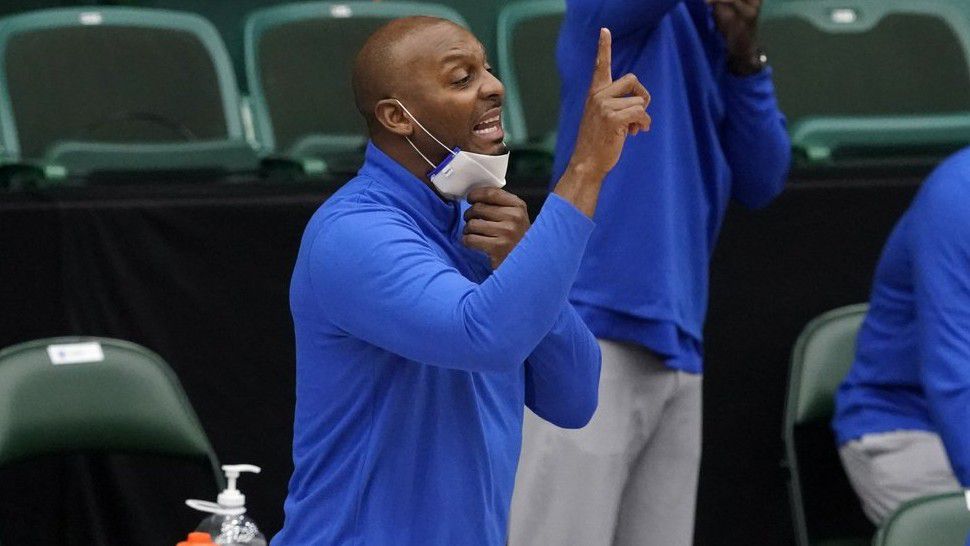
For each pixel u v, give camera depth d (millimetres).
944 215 10570
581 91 10164
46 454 11031
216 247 12219
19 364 11008
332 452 6762
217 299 12219
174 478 12219
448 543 6656
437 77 6664
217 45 15984
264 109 16000
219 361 12234
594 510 10297
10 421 10844
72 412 11062
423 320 6215
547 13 16859
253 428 12305
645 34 10078
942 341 10469
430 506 6641
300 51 16250
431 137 6707
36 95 15164
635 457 10500
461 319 6176
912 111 16516
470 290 6262
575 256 6297
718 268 13047
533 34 16750
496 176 6727
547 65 16688
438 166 6703
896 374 11562
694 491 10688
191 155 14195
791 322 13164
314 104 16172
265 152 15492
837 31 16594
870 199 13258
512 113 16391
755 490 13094
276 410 12336
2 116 14961
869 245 13266
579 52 10133
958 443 10328
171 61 15727
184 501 12219
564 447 10250
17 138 14992
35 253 11836
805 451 12898
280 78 16125
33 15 15414
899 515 9047
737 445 13062
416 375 6613
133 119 15461
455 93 6676
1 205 11758
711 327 13031
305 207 12383
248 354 12281
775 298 13125
